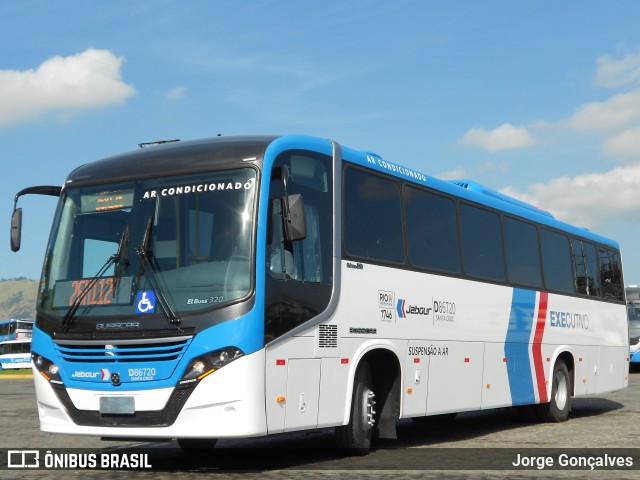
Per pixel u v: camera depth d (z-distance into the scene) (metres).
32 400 24.25
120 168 10.31
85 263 9.98
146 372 9.27
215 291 9.24
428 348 12.38
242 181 9.62
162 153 10.23
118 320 9.48
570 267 17.91
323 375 10.13
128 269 9.66
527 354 15.55
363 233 11.20
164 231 9.70
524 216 16.16
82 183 10.45
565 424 16.19
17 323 76.38
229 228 9.45
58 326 9.84
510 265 15.28
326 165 10.70
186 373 9.11
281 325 9.50
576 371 17.58
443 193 13.41
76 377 9.62
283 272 9.63
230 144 9.96
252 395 9.05
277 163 9.84
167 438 9.32
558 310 17.02
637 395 24.00
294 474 9.42
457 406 13.09
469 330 13.59
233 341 9.05
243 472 9.60
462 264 13.63
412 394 11.87
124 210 9.99
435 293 12.70
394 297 11.66
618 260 20.70
